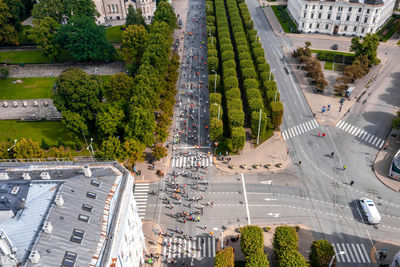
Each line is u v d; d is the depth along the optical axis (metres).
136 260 79.75
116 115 120.38
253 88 144.12
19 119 142.75
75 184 66.88
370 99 150.25
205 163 120.56
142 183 112.94
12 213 60.97
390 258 89.31
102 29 180.38
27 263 52.69
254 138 131.12
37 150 104.25
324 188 109.81
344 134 131.50
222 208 104.31
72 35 173.50
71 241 58.03
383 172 114.31
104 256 57.59
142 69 142.25
